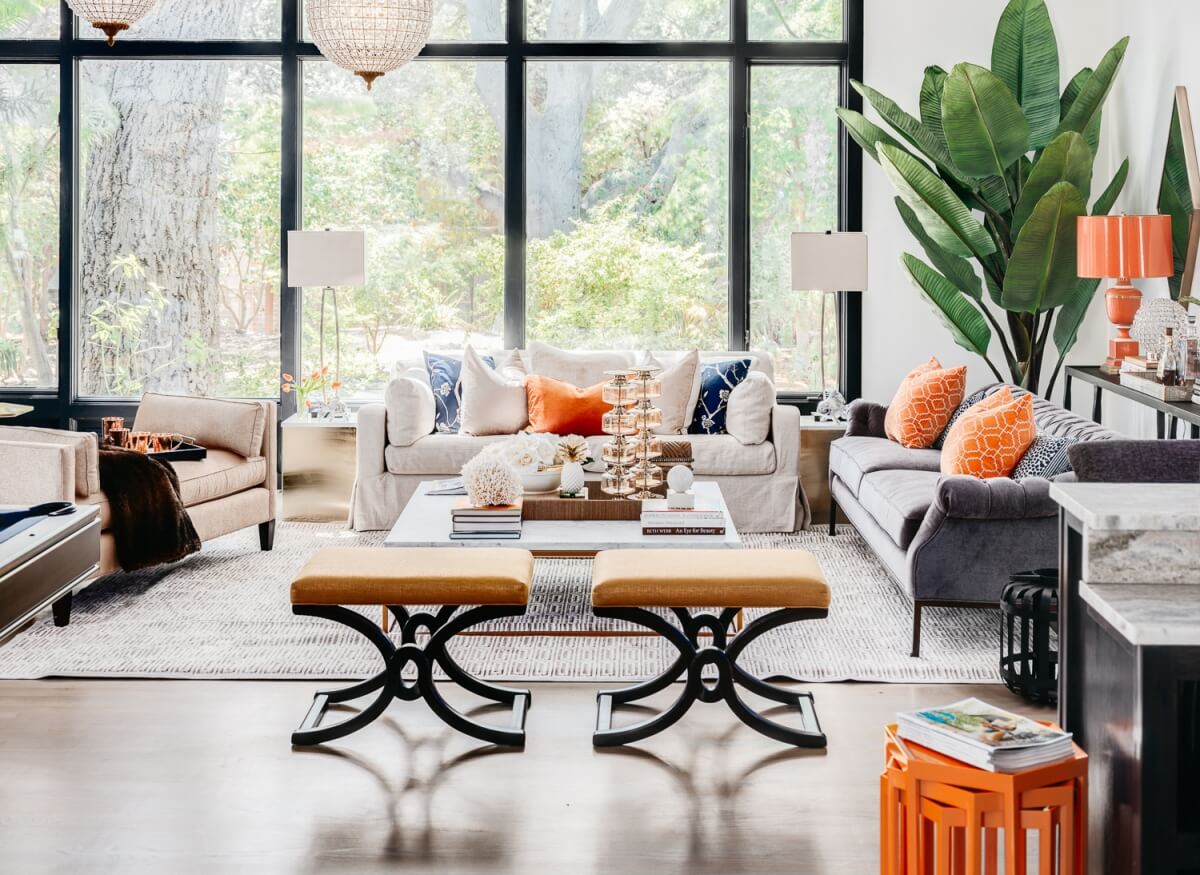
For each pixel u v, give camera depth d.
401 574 3.28
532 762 3.22
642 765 3.20
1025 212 6.15
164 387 7.46
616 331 7.35
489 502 4.25
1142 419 6.21
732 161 7.18
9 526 2.14
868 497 4.97
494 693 3.61
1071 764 2.08
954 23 7.00
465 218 7.33
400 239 7.34
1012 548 4.04
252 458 5.63
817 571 3.33
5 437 4.62
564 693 3.75
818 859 2.68
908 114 6.71
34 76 7.32
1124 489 2.32
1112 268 5.23
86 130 7.33
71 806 2.94
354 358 7.39
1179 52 5.86
